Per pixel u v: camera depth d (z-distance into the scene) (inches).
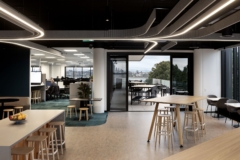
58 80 672.4
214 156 77.5
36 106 427.8
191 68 382.9
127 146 197.3
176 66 386.6
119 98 387.2
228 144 90.7
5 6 119.7
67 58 596.1
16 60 362.3
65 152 181.9
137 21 286.2
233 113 293.1
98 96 364.2
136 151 184.5
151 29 216.5
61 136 179.6
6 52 362.0
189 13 150.0
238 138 99.2
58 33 222.7
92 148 191.9
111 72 387.2
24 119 141.4
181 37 226.5
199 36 216.2
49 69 896.9
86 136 229.5
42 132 163.6
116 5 224.4
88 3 217.6
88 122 295.0
